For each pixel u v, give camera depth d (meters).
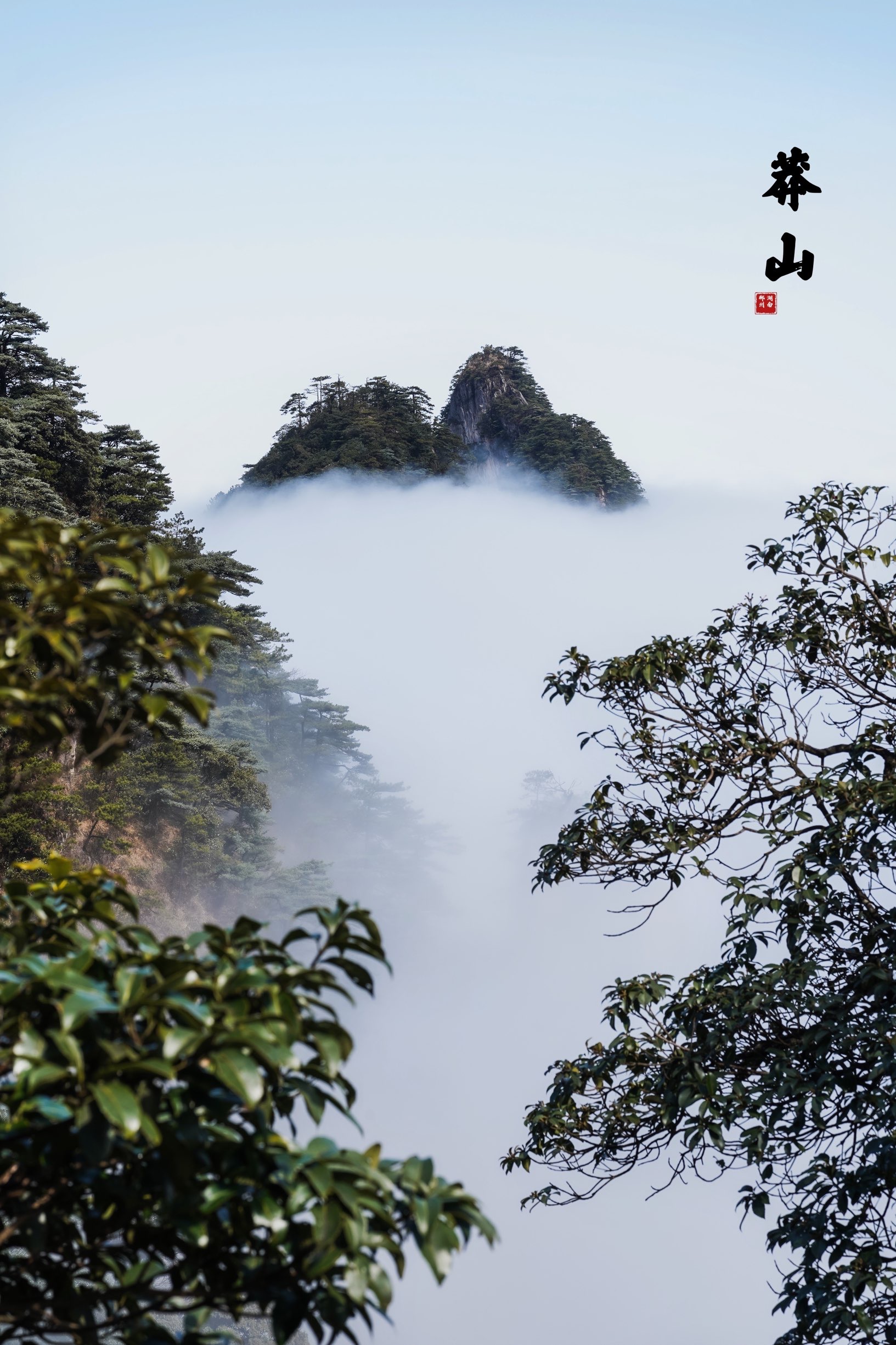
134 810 47.59
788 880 8.77
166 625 3.00
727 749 9.61
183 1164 2.54
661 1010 9.24
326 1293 2.73
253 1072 2.45
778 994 8.55
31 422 60.16
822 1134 8.48
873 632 9.98
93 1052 2.50
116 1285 3.23
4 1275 2.83
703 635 10.30
